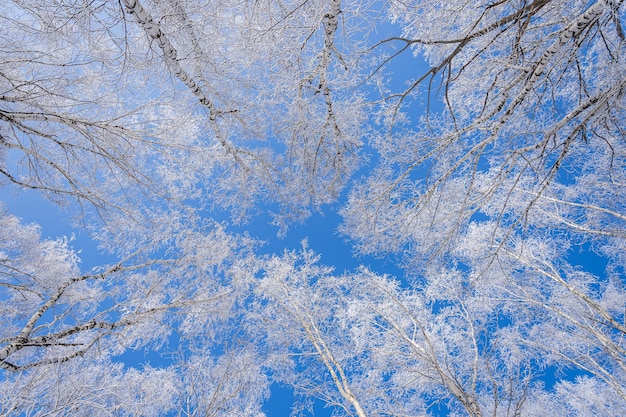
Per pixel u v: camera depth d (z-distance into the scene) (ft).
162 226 16.83
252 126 19.52
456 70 15.38
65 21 8.32
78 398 12.73
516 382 17.01
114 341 15.24
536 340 22.89
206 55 12.56
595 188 18.39
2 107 9.51
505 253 20.62
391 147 13.30
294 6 10.70
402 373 20.79
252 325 23.73
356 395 21.33
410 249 14.60
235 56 13.51
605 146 15.23
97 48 9.51
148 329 15.31
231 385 19.02
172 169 18.43
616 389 18.86
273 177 21.04
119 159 11.86
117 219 15.11
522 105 13.09
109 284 15.10
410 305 22.24
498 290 22.53
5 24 9.25
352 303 22.74
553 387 24.68
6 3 9.18
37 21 9.05
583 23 7.10
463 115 15.64
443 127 14.19
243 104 17.39
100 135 10.68
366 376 22.49
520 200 20.18
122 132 11.01
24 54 9.30
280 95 14.53
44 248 18.24
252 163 21.26
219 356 19.45
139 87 12.15
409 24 13.42
